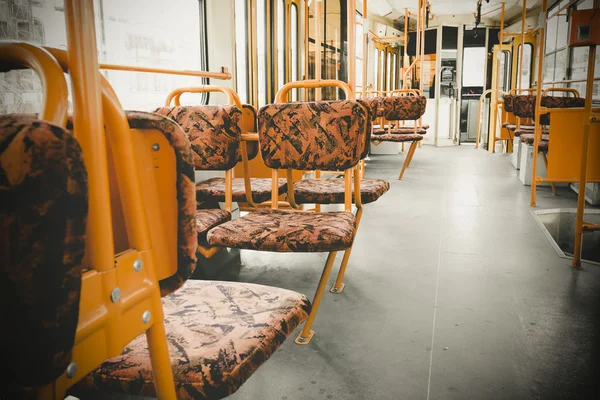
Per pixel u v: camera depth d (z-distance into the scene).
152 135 0.66
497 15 11.97
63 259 0.44
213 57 3.41
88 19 0.53
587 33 2.43
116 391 0.81
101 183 0.55
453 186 5.41
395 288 2.41
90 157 0.54
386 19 11.84
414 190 5.19
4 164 0.38
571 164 3.56
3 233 0.40
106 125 0.58
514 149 6.89
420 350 1.78
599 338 1.85
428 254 2.97
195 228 0.72
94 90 0.54
